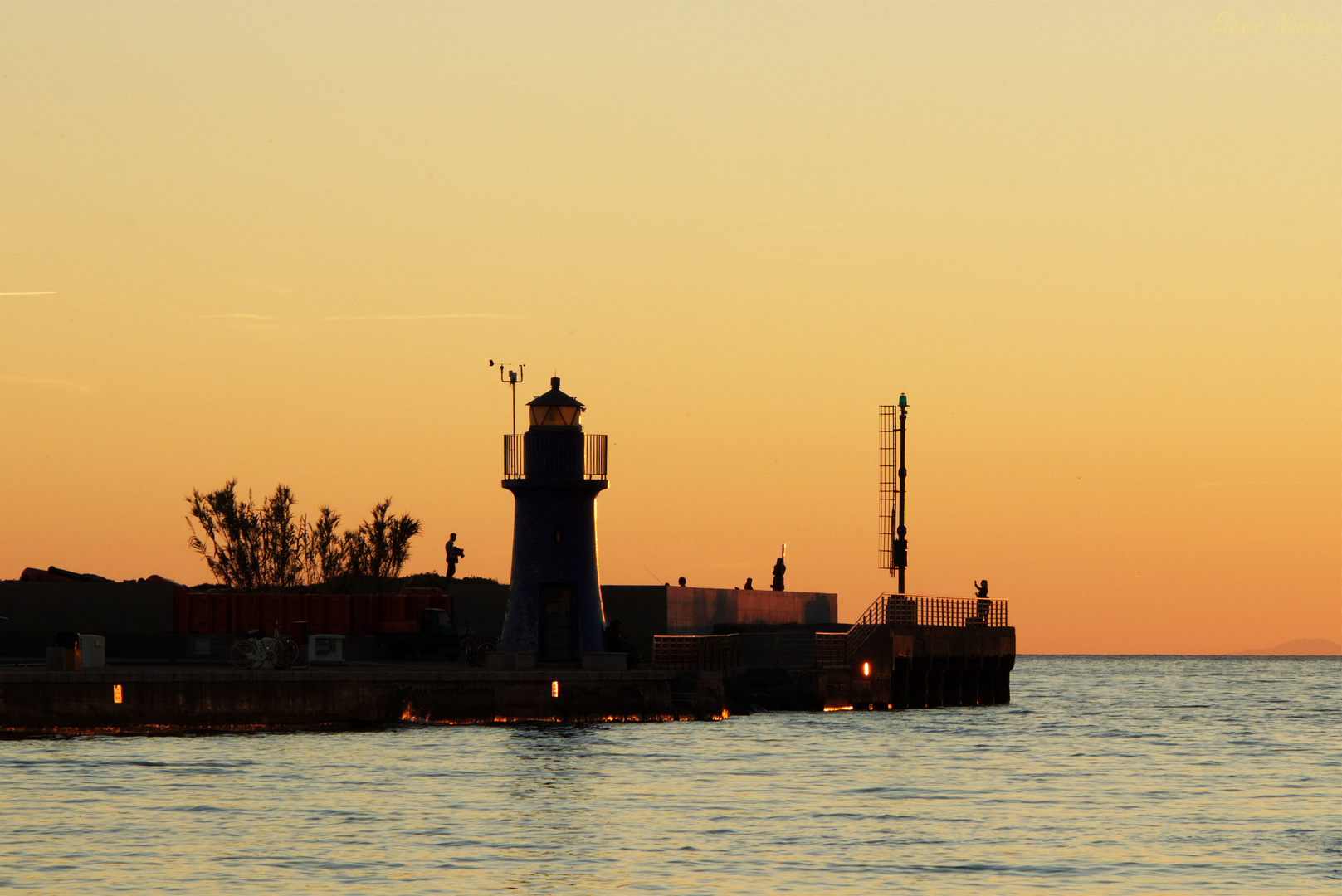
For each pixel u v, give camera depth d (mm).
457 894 111188
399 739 196875
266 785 155500
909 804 155750
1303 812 155125
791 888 114875
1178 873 121812
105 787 152000
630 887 114250
